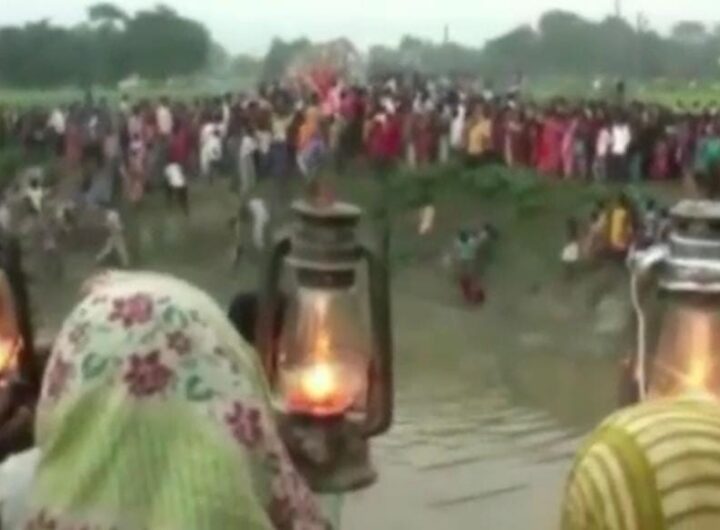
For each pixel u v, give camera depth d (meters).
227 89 39.19
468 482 12.53
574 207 27.08
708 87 38.03
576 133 29.25
